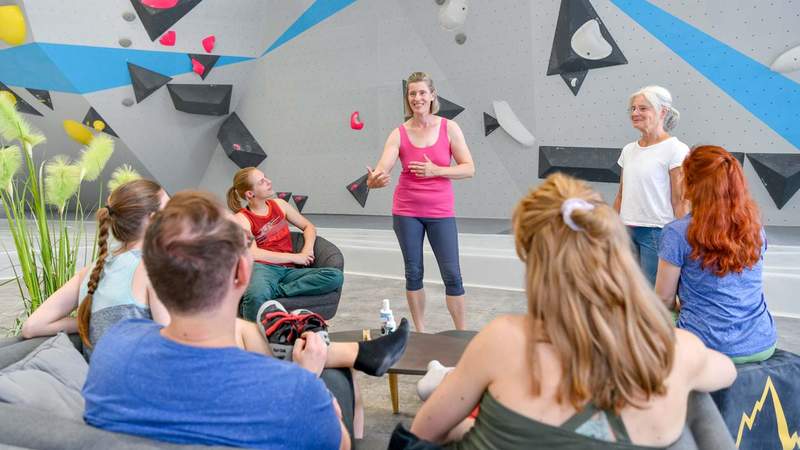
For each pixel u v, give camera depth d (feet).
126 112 23.63
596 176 18.98
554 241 3.03
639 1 17.17
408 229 10.10
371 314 13.21
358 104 23.45
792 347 10.19
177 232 3.05
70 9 20.01
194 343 3.21
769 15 15.75
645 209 9.15
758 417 5.71
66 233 8.01
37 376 4.53
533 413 3.03
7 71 21.99
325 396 3.36
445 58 21.03
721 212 5.83
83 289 5.62
